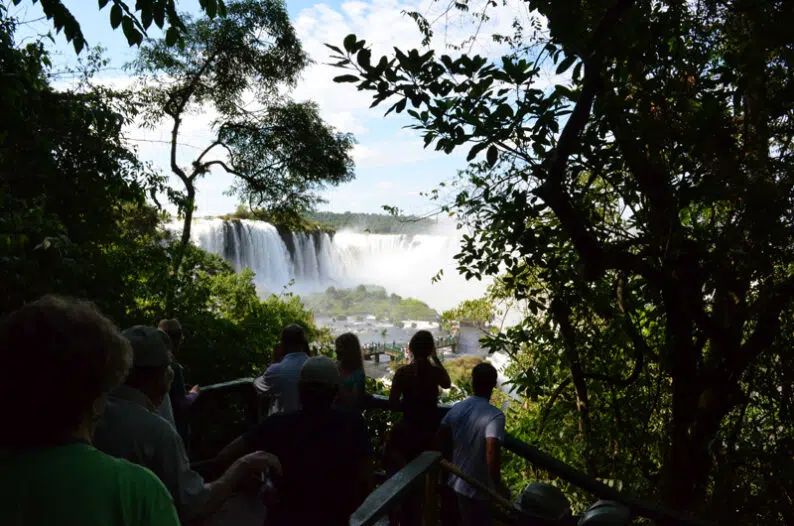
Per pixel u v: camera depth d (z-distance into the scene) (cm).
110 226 905
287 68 1998
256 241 5197
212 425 565
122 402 199
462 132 334
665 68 348
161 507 111
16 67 484
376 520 221
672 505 430
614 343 491
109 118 771
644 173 376
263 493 241
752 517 421
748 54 312
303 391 246
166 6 394
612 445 536
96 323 115
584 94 321
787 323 418
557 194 363
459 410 367
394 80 319
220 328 811
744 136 345
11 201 505
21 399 105
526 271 514
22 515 101
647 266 398
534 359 588
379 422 594
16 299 484
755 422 447
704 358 455
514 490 638
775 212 338
